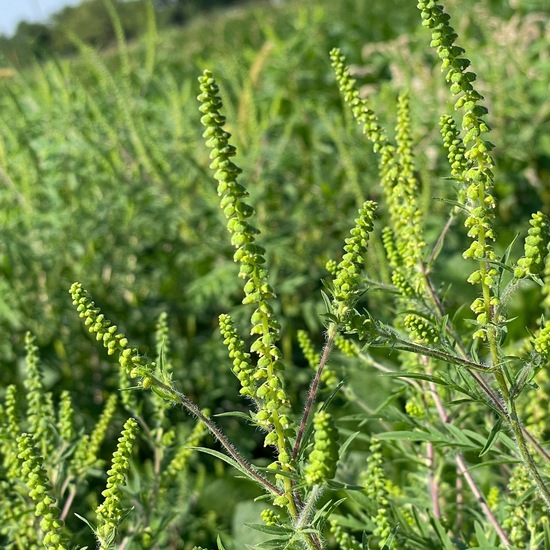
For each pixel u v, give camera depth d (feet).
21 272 3.39
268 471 0.98
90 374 3.27
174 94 4.00
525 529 1.52
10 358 3.17
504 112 4.23
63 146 3.81
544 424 1.67
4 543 1.90
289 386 3.13
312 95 5.00
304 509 0.98
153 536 1.64
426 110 3.93
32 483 1.05
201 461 2.91
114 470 1.13
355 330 1.08
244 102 4.11
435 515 1.64
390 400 1.47
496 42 4.53
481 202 1.10
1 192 3.61
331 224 3.81
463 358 1.23
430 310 1.44
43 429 1.63
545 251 1.07
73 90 4.17
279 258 3.44
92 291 3.50
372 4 8.80
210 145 0.94
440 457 1.63
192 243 3.68
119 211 3.63
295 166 4.26
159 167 3.79
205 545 2.35
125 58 4.20
